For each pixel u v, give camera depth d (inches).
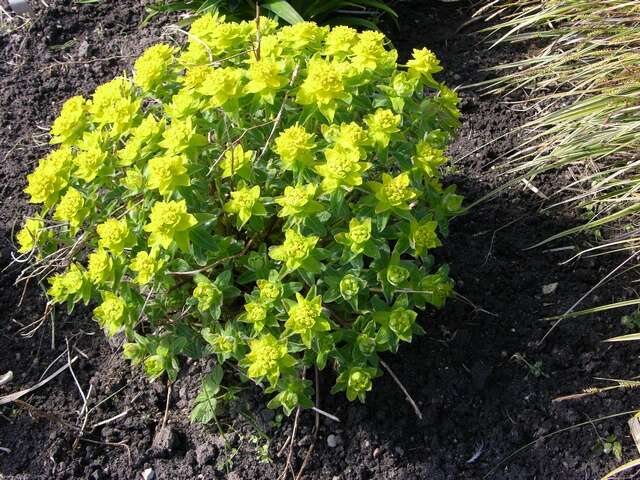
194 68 30.4
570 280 38.4
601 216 40.0
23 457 35.0
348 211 30.6
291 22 46.5
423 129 32.3
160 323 31.9
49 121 47.2
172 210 27.8
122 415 35.8
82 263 39.3
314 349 30.1
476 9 51.8
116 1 53.4
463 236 40.2
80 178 31.6
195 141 29.2
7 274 40.6
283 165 29.6
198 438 34.9
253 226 29.9
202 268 30.2
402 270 29.4
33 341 38.7
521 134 44.1
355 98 30.9
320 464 33.9
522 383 35.5
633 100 37.3
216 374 33.5
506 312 37.5
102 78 49.1
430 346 36.6
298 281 31.9
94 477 34.4
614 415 33.9
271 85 29.6
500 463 33.6
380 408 35.0
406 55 49.3
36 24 51.8
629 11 40.4
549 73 43.8
